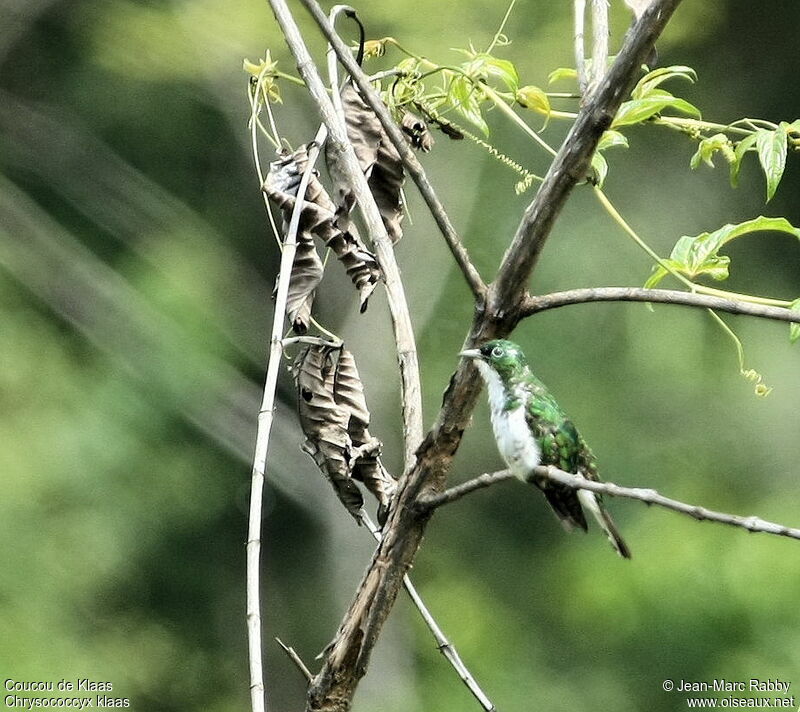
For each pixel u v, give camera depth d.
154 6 13.68
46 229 14.95
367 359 14.61
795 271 14.88
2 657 11.77
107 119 15.62
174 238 15.25
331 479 5.03
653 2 4.31
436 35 12.98
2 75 15.41
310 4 4.71
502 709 13.92
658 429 14.25
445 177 14.37
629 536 13.29
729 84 15.09
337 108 5.31
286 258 4.99
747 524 3.68
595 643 13.49
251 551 4.45
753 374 4.95
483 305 4.61
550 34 12.97
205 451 15.24
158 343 14.48
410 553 4.66
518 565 15.28
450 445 4.64
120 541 13.39
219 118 15.64
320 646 16.14
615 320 14.66
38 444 12.98
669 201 14.96
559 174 4.46
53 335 14.52
